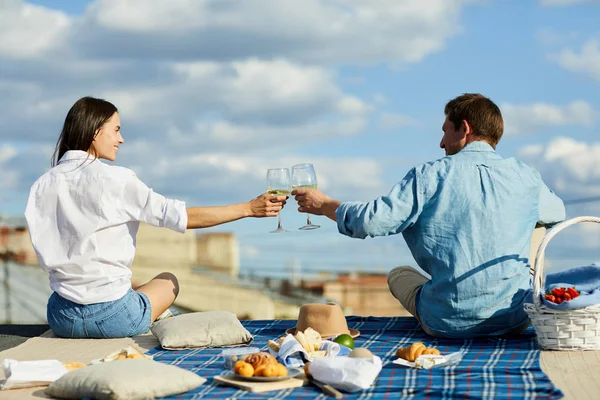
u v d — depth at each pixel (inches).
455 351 185.6
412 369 169.5
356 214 194.2
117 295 209.9
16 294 1202.6
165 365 158.4
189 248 1307.8
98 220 207.0
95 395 148.9
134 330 212.4
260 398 151.3
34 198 210.1
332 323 196.9
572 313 180.2
